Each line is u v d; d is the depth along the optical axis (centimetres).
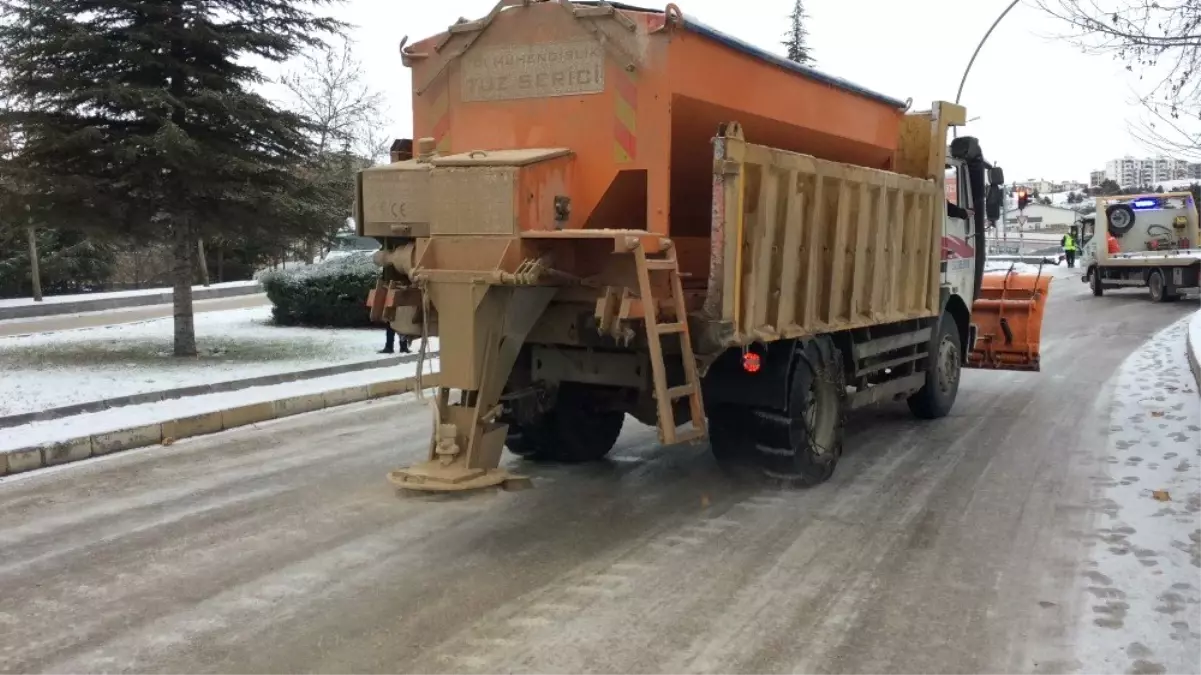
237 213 1378
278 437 916
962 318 1062
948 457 810
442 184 593
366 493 698
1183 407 994
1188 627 439
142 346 1523
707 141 672
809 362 700
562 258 594
